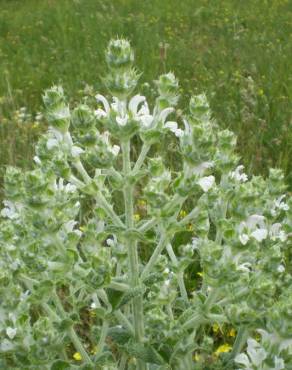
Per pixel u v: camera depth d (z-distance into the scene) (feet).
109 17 11.48
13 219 3.20
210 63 8.18
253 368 2.90
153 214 2.99
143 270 3.14
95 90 7.18
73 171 4.97
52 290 3.12
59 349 3.07
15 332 2.96
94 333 3.51
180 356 3.12
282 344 2.87
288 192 4.59
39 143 3.16
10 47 10.29
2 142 5.76
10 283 3.00
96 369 3.16
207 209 3.23
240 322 2.97
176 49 8.80
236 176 3.32
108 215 3.17
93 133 2.95
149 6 12.58
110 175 3.07
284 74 7.33
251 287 2.97
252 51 8.63
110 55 2.97
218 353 3.60
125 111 3.02
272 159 5.34
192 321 3.07
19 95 7.41
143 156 3.05
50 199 2.97
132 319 3.34
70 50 9.31
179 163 5.10
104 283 2.94
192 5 12.41
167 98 3.07
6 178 3.22
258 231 2.92
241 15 11.27
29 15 12.73
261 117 6.15
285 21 10.68
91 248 3.13
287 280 3.18
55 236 2.99
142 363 3.28
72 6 13.17
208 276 2.96
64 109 3.10
